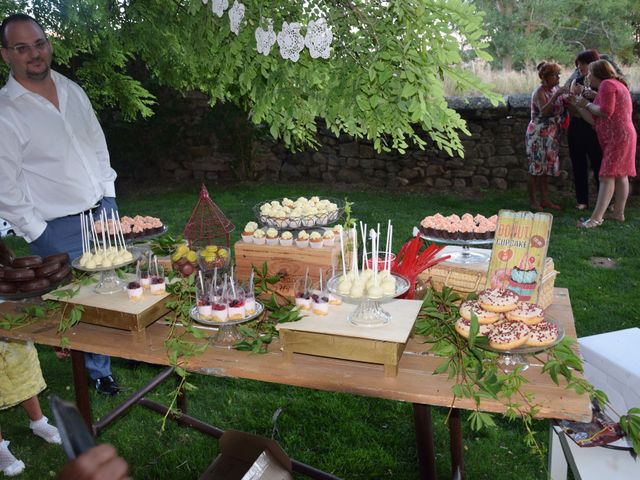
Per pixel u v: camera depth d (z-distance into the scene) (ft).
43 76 9.74
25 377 9.28
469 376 5.70
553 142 21.86
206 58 8.81
